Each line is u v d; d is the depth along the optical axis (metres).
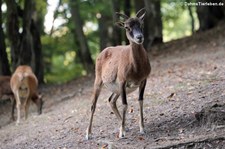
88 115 12.44
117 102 12.78
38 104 15.88
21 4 22.48
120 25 9.49
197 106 10.43
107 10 25.66
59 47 28.84
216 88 11.56
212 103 10.27
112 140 9.64
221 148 8.40
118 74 9.50
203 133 9.05
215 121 9.22
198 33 23.66
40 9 22.27
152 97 12.47
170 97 11.83
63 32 28.91
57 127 12.13
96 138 10.15
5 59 20.78
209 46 19.91
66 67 33.84
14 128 13.95
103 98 14.26
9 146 11.48
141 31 9.14
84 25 31.03
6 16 20.94
